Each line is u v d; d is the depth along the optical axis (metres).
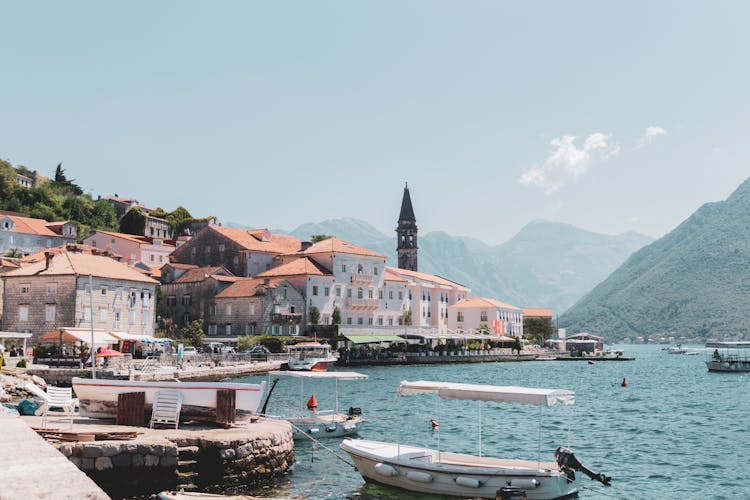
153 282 99.31
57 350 71.31
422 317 163.00
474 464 28.94
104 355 67.44
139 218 179.88
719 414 56.19
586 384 89.38
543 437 43.28
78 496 11.21
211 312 121.12
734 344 124.75
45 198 170.88
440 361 130.62
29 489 11.63
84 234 161.00
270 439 28.73
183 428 29.42
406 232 199.50
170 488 25.25
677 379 101.31
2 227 133.88
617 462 35.88
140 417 29.48
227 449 26.50
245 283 121.19
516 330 199.88
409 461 27.97
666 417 53.91
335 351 115.56
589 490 29.66
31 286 87.25
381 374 98.38
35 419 30.67
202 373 76.62
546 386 85.19
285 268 127.06
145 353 88.81
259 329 115.31
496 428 46.34
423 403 59.91
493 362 144.12
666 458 36.91
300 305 122.00
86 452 24.03
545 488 26.45
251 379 81.88
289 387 74.31
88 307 87.12
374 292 138.25
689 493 29.47
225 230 141.62
